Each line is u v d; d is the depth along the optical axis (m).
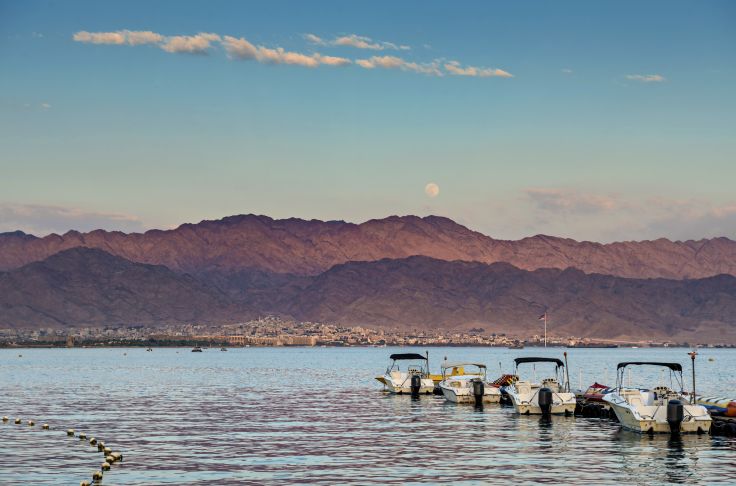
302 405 105.12
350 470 56.34
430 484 51.97
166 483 52.22
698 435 71.38
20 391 133.38
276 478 53.69
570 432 74.56
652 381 171.88
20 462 59.72
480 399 103.06
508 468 57.00
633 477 54.16
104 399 115.88
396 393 122.69
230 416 90.69
